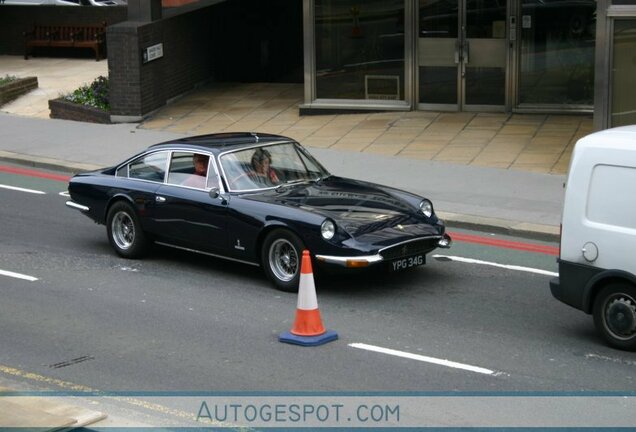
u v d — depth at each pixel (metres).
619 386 9.08
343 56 23.33
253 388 9.16
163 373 9.59
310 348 10.23
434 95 23.11
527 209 15.96
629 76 17.95
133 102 23.27
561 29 22.00
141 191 13.47
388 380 9.31
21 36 30.33
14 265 13.58
